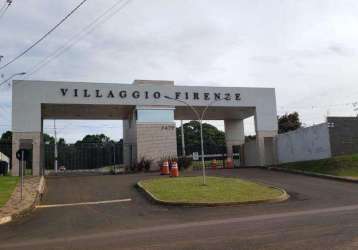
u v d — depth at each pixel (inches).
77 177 1380.4
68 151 2337.6
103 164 2297.0
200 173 1411.2
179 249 369.7
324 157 1454.2
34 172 1419.8
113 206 804.0
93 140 3410.4
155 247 384.5
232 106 1667.1
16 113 1440.7
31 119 1448.1
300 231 437.4
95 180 1256.8
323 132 1462.8
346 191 940.6
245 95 1690.5
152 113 1572.3
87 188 1082.7
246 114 1870.1
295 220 527.8
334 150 1432.1
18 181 1184.2
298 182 1136.2
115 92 1542.8
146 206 794.2
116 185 1116.5
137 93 1565.0
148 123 1562.5
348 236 399.9
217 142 3208.7
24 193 951.6
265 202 816.3
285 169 1440.7
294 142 1620.3
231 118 1956.2
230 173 1414.9
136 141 1556.3
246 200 813.2
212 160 2097.7
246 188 976.9
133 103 1557.6
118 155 2155.5
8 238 502.9
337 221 500.7
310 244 368.8
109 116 1815.9
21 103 1449.3
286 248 356.2
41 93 1470.2
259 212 662.5
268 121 1715.1
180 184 1045.2
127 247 392.2
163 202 810.2
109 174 1491.1
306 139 1552.7
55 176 1472.7
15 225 616.1
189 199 829.8
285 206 742.5
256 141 1720.0
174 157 1567.4
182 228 510.6
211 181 1107.9
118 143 1962.4
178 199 831.7
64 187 1116.5
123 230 524.4
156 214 692.1
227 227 495.2
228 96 1664.6
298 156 1596.9
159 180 1140.5
